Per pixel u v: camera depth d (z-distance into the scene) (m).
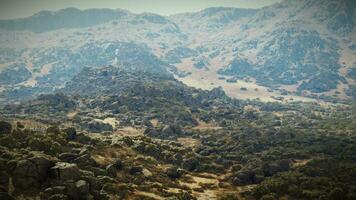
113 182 102.94
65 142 119.44
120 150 139.50
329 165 154.50
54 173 87.94
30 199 80.38
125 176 114.75
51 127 129.12
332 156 178.38
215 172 150.00
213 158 168.88
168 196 106.44
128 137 156.38
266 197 114.12
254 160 164.75
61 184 85.69
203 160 161.00
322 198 111.81
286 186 122.75
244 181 137.62
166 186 118.50
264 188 121.38
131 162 129.00
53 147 108.81
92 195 89.56
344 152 184.38
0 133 115.69
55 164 90.62
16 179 84.50
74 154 107.88
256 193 120.62
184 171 141.62
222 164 161.88
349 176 132.88
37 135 117.12
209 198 115.06
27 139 110.88
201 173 146.75
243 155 177.12
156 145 160.00
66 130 131.12
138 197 99.19
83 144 129.88
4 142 105.06
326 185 122.56
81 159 107.25
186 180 133.00
